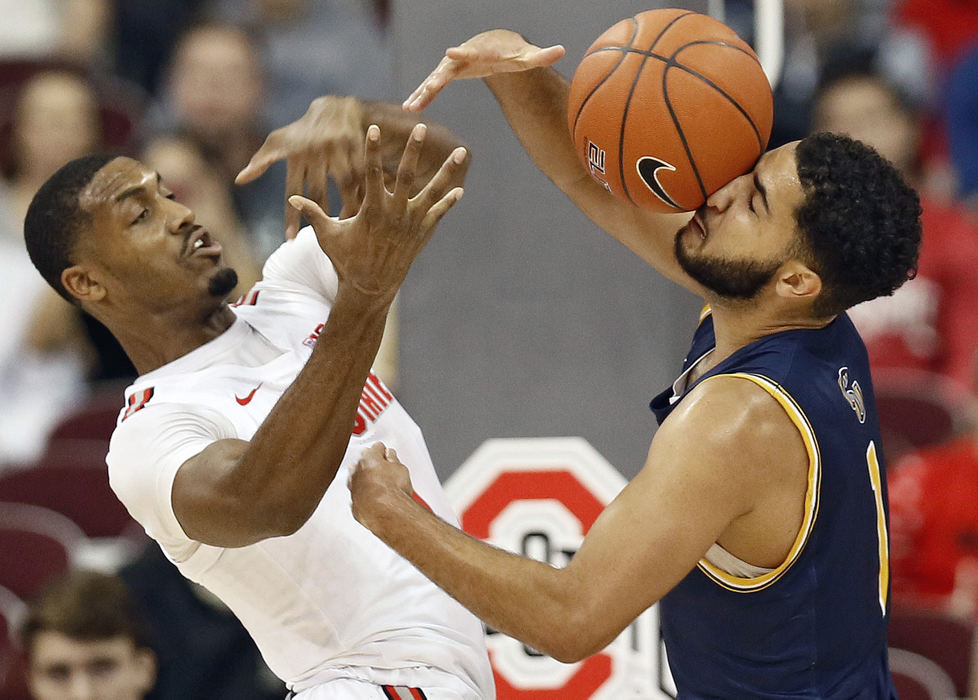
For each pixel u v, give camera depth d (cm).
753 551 814
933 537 1781
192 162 2134
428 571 812
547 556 1063
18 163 2236
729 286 832
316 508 855
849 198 803
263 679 1523
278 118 2467
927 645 1591
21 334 2139
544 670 1083
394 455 859
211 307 982
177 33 2625
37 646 1462
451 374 1065
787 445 793
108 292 975
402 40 1052
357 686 917
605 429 1054
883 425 1889
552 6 1038
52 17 2683
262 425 792
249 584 927
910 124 2138
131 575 1541
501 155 1053
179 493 834
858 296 827
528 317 1057
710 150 834
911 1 2586
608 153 859
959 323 2056
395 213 754
